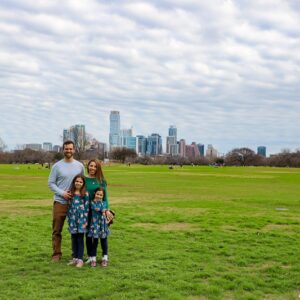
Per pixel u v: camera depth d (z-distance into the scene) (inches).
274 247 497.0
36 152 7657.5
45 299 305.9
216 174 3316.9
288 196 1318.9
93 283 345.1
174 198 1194.6
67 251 470.0
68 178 422.9
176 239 541.0
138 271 378.9
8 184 1819.6
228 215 781.3
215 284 346.3
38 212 820.6
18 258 430.9
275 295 326.0
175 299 308.7
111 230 605.0
